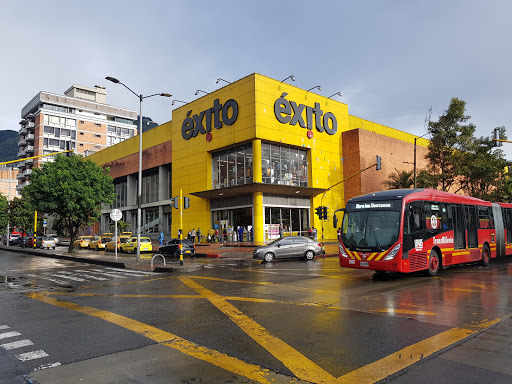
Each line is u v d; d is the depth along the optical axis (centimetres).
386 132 5066
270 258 2102
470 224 1589
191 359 521
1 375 477
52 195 2998
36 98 9475
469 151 3609
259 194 3444
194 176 4034
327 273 1467
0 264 2377
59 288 1285
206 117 3919
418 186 3816
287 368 480
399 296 955
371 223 1283
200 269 1786
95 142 9944
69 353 559
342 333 632
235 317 763
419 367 476
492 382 427
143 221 5216
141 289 1197
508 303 853
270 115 3528
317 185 3922
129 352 556
